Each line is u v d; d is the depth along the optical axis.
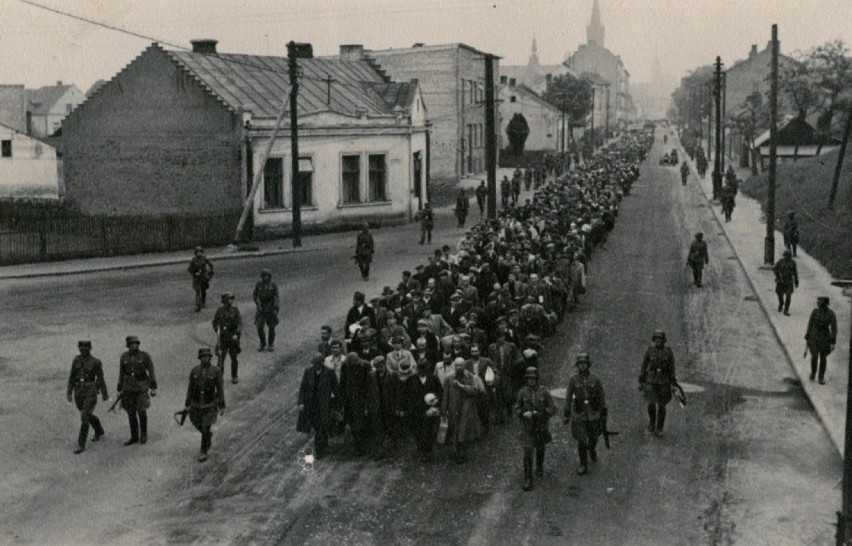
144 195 40.22
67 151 42.09
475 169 70.50
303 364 18.41
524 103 95.81
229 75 40.12
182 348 19.48
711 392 16.62
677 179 75.88
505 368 14.81
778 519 11.02
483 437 14.23
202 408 13.06
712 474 12.55
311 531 10.68
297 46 48.12
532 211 36.34
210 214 36.81
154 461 13.05
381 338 15.47
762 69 114.44
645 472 12.62
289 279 28.28
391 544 10.32
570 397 12.68
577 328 21.58
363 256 27.88
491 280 20.75
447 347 13.96
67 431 14.36
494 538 10.47
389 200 42.81
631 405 15.77
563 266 23.45
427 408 13.01
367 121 41.38
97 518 11.05
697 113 135.88
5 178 53.62
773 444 13.80
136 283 27.62
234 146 37.31
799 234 36.28
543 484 12.20
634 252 34.34
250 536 10.54
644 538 10.47
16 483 12.17
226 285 27.12
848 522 9.73
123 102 40.00
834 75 65.44
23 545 10.28
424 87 64.56
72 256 32.38
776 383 17.25
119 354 18.86
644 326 21.89
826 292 26.16
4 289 26.50
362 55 54.47
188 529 10.73
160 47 38.62
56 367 17.91
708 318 22.89
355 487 12.10
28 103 96.94
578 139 114.75
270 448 13.64
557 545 10.28
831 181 43.84
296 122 35.16
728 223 43.84
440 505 11.48
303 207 39.38
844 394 16.11
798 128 66.06
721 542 10.38
